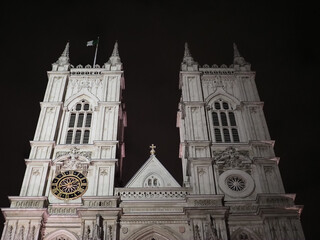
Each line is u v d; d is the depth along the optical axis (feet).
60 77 217.56
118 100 207.51
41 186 174.29
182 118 229.45
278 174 180.04
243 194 175.32
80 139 194.80
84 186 176.65
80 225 163.84
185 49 236.84
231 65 227.20
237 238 161.99
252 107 204.85
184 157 214.90
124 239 160.35
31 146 187.52
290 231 160.76
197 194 170.40
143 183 184.03
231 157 186.50
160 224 164.55
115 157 185.06
